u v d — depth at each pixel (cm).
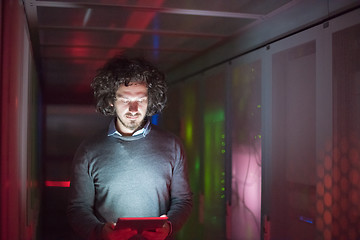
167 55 527
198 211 509
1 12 186
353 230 253
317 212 281
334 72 262
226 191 425
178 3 295
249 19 347
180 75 608
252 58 371
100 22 359
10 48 189
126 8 307
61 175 759
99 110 201
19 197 213
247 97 392
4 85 187
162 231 176
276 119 339
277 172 341
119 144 192
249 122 388
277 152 340
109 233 166
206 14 327
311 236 308
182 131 597
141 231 169
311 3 280
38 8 310
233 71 420
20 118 218
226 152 426
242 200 398
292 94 334
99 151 191
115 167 189
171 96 664
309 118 310
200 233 494
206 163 490
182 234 494
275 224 340
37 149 538
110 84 186
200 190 502
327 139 268
